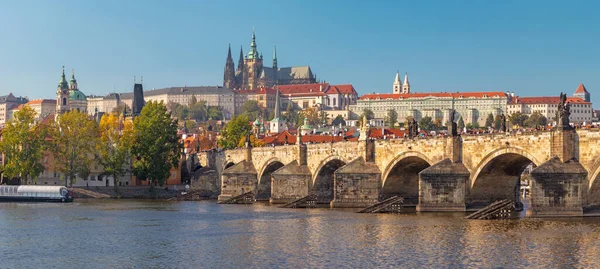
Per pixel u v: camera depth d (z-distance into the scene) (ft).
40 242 434.30
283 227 488.44
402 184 596.29
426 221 478.18
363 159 601.21
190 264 359.25
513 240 395.96
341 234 443.73
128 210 646.74
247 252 388.78
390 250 382.42
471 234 420.77
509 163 503.61
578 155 439.63
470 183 511.81
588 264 336.08
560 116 443.73
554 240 387.55
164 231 481.46
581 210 437.99
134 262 366.84
